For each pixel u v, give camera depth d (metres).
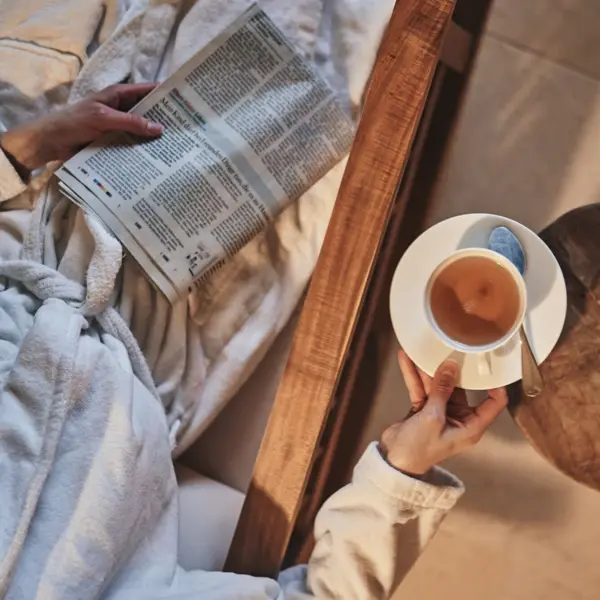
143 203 0.89
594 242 0.75
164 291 0.89
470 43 0.85
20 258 0.91
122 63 0.96
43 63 0.95
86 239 0.90
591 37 0.91
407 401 0.95
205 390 0.92
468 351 0.69
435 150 0.90
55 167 0.93
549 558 0.95
